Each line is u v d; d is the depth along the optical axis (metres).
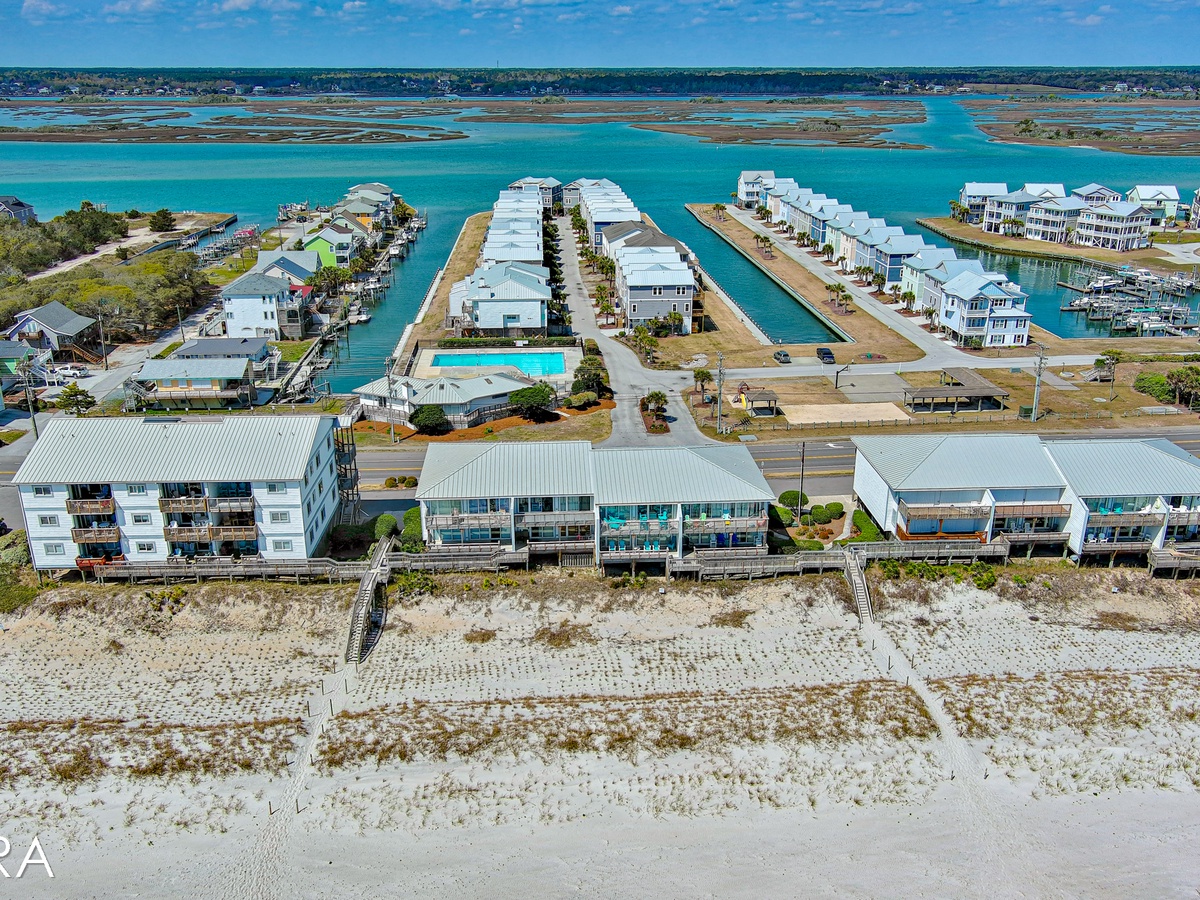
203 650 62.25
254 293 135.62
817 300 157.75
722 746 53.94
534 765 52.50
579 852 47.22
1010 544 71.38
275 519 67.88
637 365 121.56
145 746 53.72
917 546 69.69
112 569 67.06
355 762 52.50
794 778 51.91
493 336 134.38
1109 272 180.50
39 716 56.44
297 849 47.28
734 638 63.44
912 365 121.25
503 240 173.12
